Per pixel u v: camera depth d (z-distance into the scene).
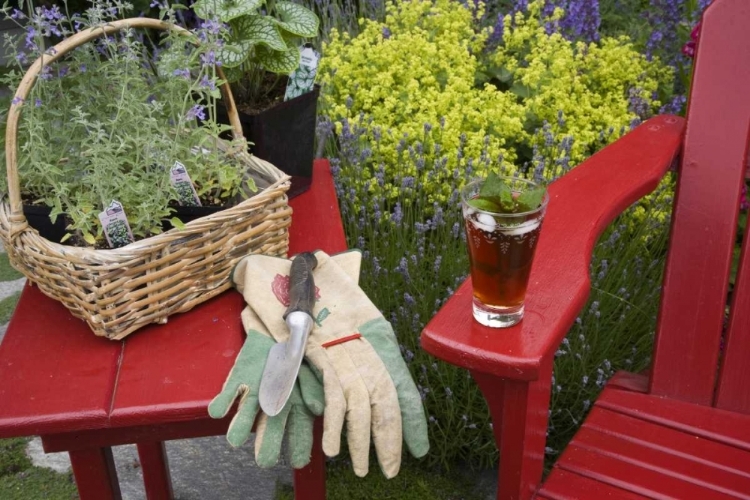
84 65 1.34
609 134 2.39
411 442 1.09
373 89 2.38
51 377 1.07
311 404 1.04
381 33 2.64
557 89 2.44
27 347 1.14
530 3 2.82
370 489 1.78
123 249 1.07
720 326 1.27
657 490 1.09
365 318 1.17
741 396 1.27
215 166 1.29
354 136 2.18
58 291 1.15
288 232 1.44
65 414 1.00
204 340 1.16
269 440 1.01
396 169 2.26
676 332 1.30
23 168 1.27
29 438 1.97
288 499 1.76
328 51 2.54
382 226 2.07
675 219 1.29
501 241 0.84
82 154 1.22
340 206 2.19
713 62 1.25
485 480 1.81
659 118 1.48
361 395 1.06
